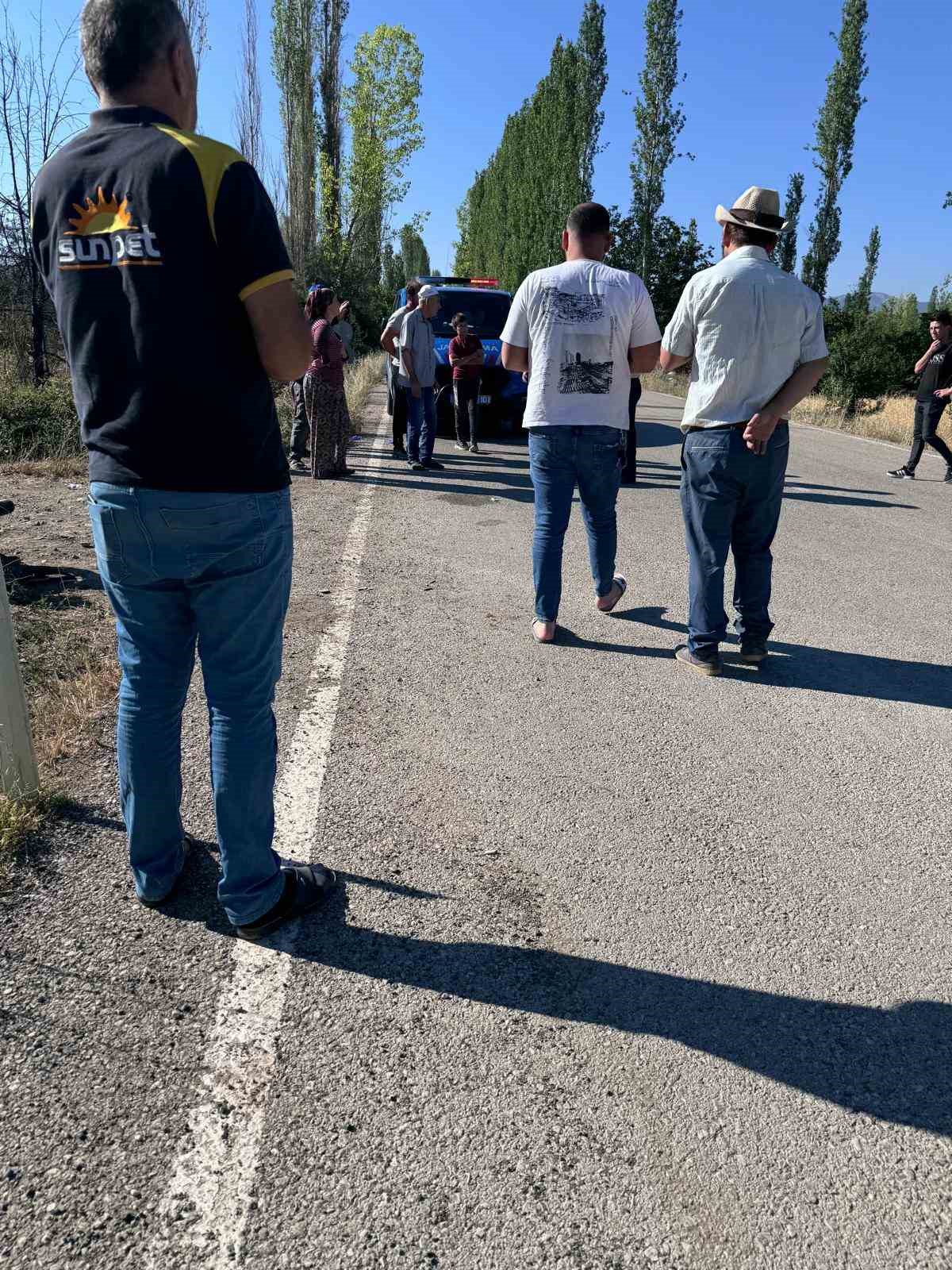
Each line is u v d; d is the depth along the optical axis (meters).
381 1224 1.66
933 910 2.67
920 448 10.74
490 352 12.11
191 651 2.34
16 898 2.49
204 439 1.97
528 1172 1.77
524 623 5.01
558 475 4.53
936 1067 2.09
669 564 6.34
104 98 1.99
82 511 6.75
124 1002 2.15
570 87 38.22
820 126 38.34
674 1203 1.72
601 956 2.41
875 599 5.71
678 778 3.38
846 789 3.36
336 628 4.76
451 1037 2.10
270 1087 1.94
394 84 35.41
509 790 3.23
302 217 30.91
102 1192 1.69
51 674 3.84
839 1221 1.71
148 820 2.40
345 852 2.80
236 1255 1.59
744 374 3.96
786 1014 2.23
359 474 9.20
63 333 2.03
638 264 37.47
